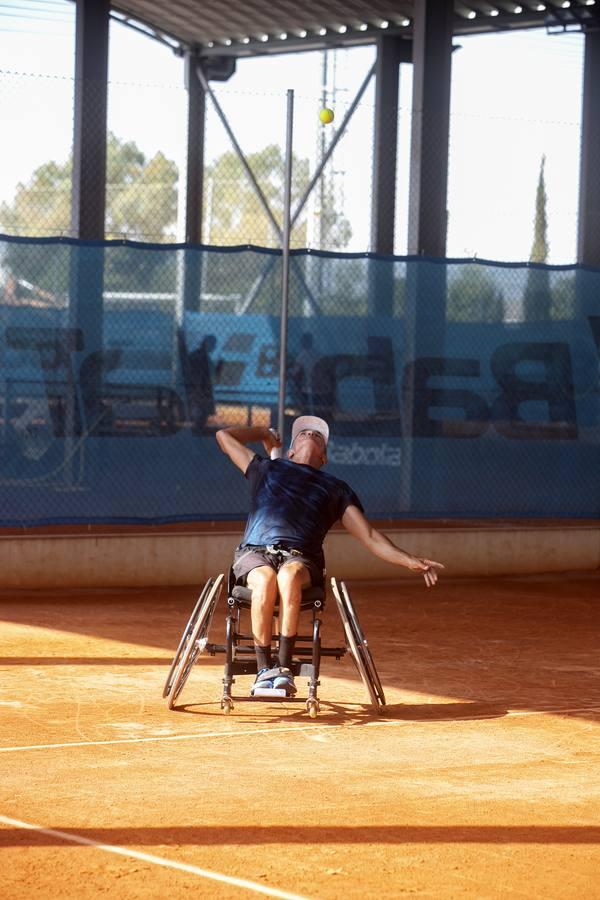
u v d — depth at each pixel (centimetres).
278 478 814
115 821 544
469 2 2206
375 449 1450
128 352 1341
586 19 2103
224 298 1384
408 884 476
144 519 1345
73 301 1320
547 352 1519
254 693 743
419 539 1441
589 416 1536
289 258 1370
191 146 2502
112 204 3112
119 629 1086
